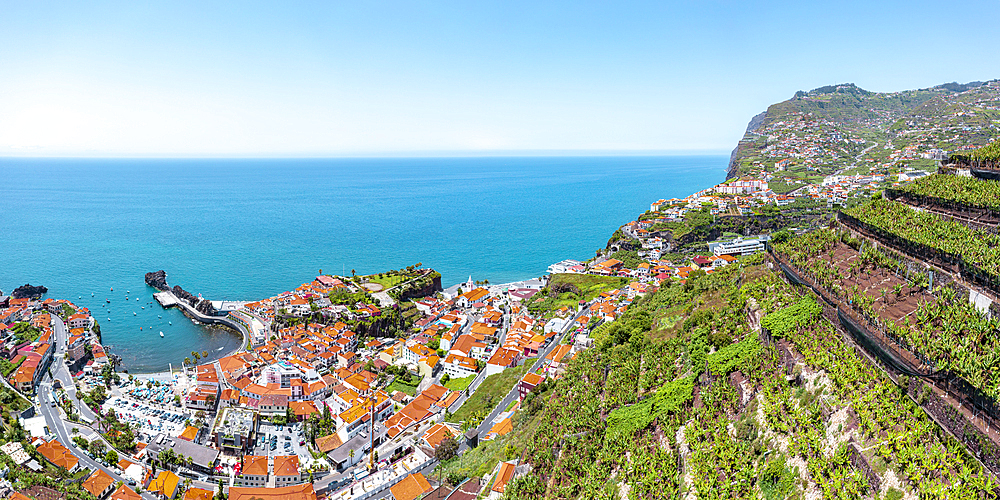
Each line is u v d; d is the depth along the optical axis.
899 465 59.59
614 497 81.88
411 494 113.25
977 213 105.62
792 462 70.19
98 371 179.62
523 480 94.56
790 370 81.94
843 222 122.44
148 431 143.88
